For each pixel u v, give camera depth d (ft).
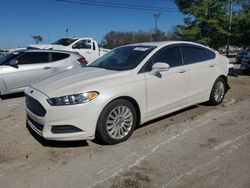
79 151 13.84
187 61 18.44
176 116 18.88
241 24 107.14
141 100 15.31
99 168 12.17
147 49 16.90
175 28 129.70
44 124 13.46
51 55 28.45
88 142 14.82
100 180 11.25
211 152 13.47
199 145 14.28
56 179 11.38
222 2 115.55
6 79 25.43
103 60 18.11
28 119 15.58
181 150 13.74
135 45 18.33
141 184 10.92
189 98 18.51
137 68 15.56
